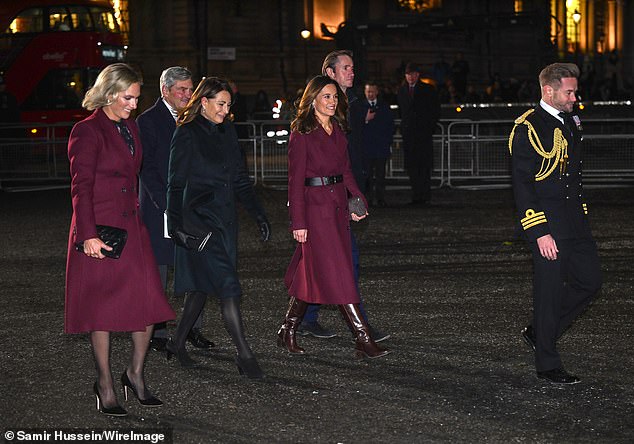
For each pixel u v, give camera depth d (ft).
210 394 25.46
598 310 34.45
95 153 23.48
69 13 122.31
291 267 30.01
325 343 30.86
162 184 29.89
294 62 186.70
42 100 121.39
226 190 27.14
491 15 121.80
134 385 24.50
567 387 25.64
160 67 175.73
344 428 22.67
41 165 89.76
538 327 26.07
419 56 195.93
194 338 30.55
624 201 66.90
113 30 125.39
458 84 140.97
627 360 28.17
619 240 49.83
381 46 192.24
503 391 25.35
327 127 29.17
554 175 25.82
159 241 30.50
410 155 67.41
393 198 72.33
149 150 29.78
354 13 192.54
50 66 121.39
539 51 125.08
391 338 31.12
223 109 27.09
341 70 31.09
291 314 29.71
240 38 181.57
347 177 29.58
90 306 23.59
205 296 28.07
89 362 28.73
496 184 80.79
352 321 28.84
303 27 186.91
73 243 23.68
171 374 27.43
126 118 24.30
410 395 25.12
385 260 45.27
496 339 30.78
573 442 21.62
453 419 23.21
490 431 22.34
